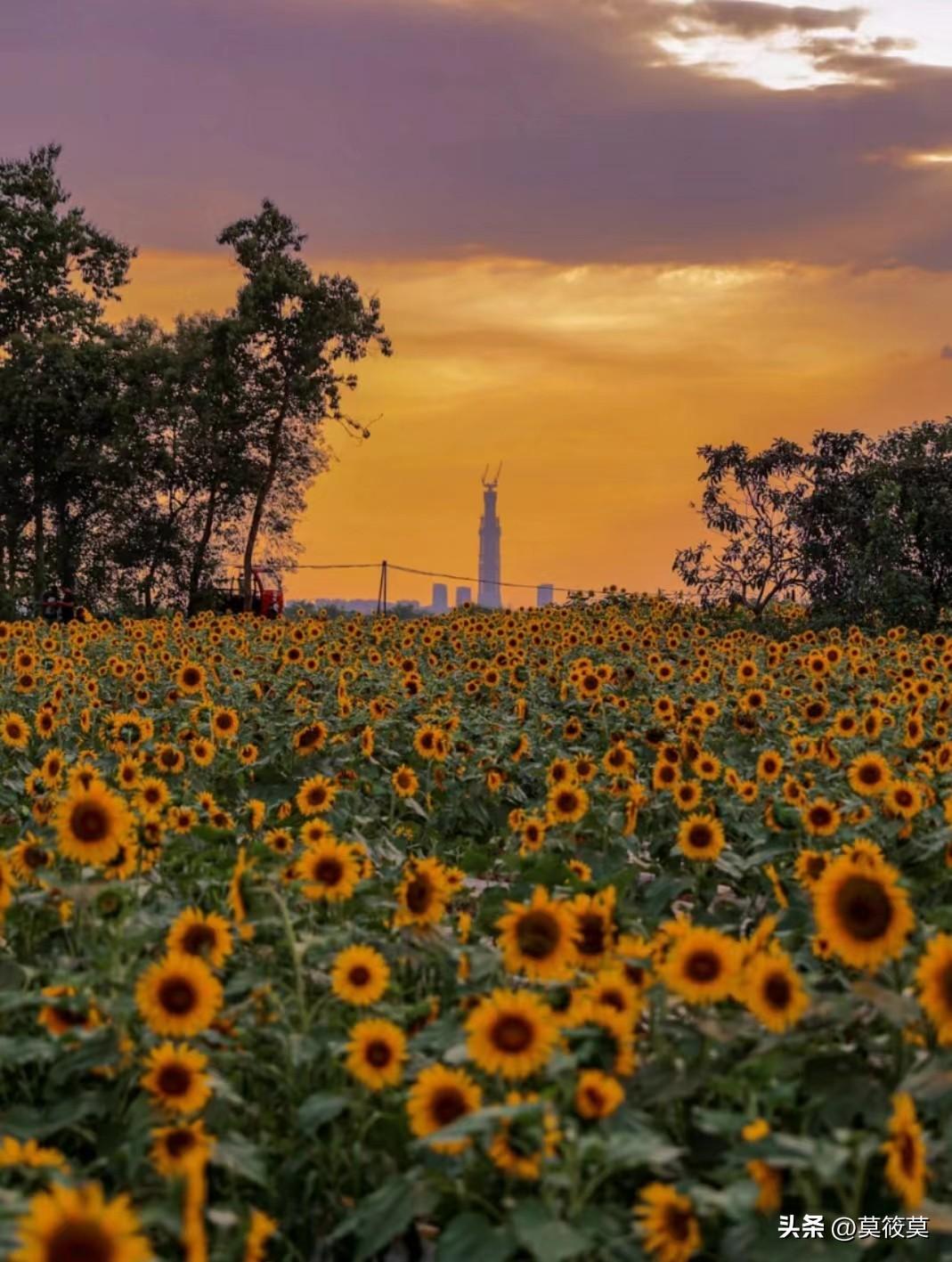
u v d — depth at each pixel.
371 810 9.79
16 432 51.22
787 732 13.19
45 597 50.69
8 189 53.59
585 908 5.10
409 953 5.52
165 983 4.59
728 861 7.82
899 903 4.45
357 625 24.78
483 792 10.68
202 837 7.55
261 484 51.94
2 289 53.44
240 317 50.03
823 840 7.90
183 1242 3.80
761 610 31.38
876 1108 4.25
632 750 12.60
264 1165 4.35
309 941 5.27
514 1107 3.87
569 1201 3.90
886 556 28.67
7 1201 3.54
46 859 5.93
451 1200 4.19
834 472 30.58
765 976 4.43
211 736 11.78
